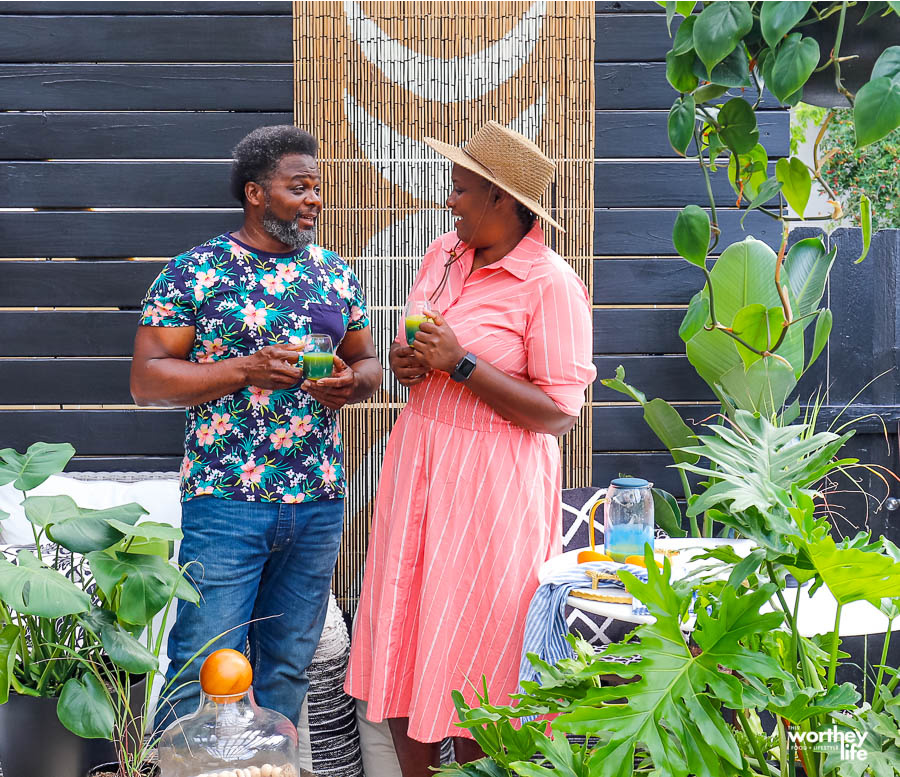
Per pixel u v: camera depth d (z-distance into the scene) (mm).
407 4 2973
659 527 2840
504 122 3021
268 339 2170
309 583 2270
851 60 1452
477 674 2049
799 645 1186
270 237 2201
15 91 2996
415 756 2168
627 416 3135
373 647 2160
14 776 1625
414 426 2137
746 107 1529
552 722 989
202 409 2160
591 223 3068
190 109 3025
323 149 3004
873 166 6105
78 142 3010
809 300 2740
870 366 3205
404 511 2105
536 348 2062
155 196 3033
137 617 1555
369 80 2994
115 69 3000
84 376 3045
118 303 3047
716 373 2756
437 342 1989
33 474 1717
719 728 979
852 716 1148
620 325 3131
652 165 3086
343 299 2314
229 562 2129
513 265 2098
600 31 3045
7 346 3033
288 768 1401
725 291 2701
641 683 1014
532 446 2109
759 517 1103
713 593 1251
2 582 1430
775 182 1541
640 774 1187
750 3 1412
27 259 3045
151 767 1603
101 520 1666
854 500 3219
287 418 2158
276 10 2998
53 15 2988
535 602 1876
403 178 3018
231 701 1394
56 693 1626
